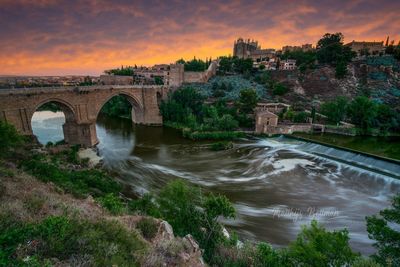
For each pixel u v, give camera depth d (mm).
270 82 94312
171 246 10133
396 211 14945
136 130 68812
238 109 70812
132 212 16984
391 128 61719
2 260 5457
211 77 105000
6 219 8086
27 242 6637
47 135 59281
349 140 54719
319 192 31656
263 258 14055
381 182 33469
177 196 19031
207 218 17500
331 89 87375
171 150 49875
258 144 53906
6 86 53031
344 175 37031
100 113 99000
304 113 66875
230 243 16719
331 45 103250
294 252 13664
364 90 83812
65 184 20328
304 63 104125
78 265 6391
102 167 39750
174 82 94000
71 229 7695
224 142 53844
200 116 70000
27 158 28062
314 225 14500
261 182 34781
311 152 47688
